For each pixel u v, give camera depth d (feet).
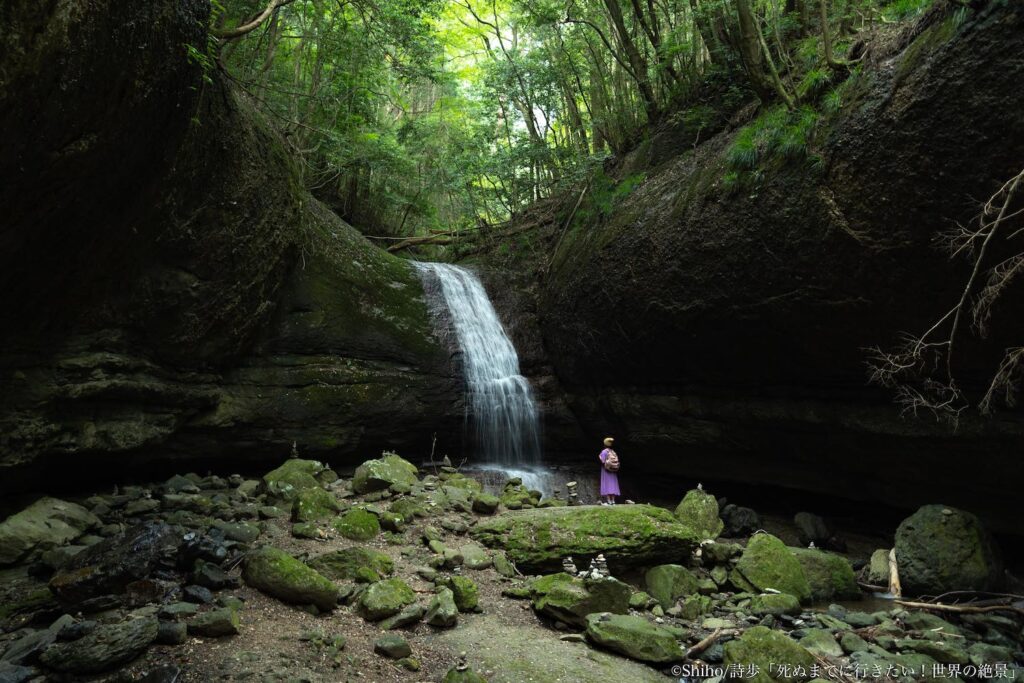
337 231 37.01
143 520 21.33
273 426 29.91
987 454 22.45
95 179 17.19
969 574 21.44
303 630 15.03
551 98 47.75
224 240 26.27
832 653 17.08
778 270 24.62
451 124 62.80
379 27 38.60
